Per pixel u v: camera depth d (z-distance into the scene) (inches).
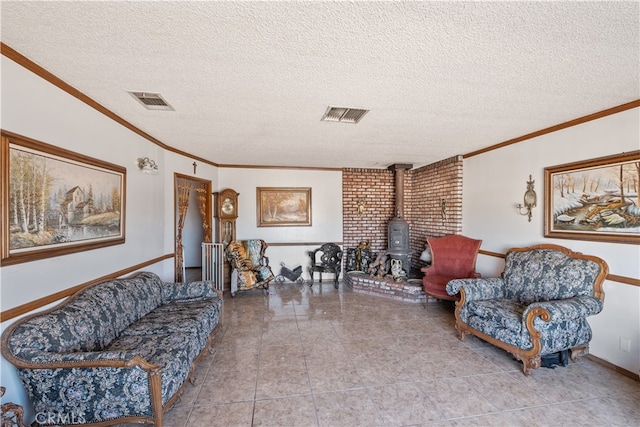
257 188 223.8
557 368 102.2
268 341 123.8
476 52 66.4
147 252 133.9
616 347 100.3
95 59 69.6
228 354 112.3
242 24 56.4
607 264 103.3
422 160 205.0
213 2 50.1
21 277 68.7
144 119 113.8
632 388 90.5
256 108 102.4
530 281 119.0
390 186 250.4
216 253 193.9
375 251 247.3
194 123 118.9
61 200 80.8
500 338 105.9
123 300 96.3
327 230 236.1
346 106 100.6
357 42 62.6
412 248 246.7
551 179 124.2
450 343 122.3
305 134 136.2
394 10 52.2
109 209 103.7
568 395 87.0
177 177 166.1
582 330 101.9
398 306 171.0
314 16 54.0
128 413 68.3
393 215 250.7
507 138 143.5
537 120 115.5
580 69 74.1
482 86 84.6
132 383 67.4
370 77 79.0
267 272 197.5
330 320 148.3
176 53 67.1
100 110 98.6
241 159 201.9
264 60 70.2
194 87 85.2
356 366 103.6
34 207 71.7
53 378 65.6
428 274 174.1
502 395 87.0
